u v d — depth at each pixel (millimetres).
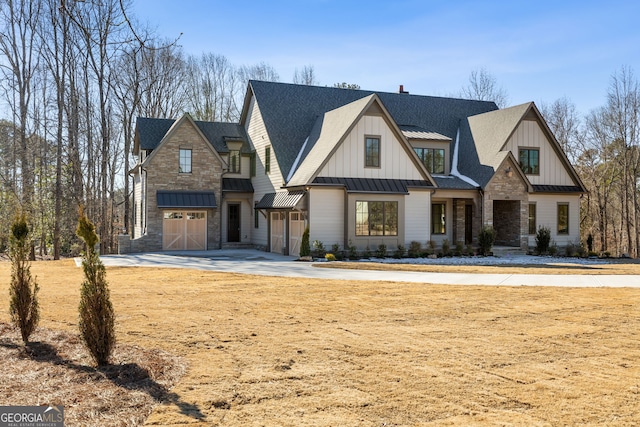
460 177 30656
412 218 27156
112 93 39719
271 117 30484
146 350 8398
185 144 29703
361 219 25844
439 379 7137
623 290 15039
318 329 10000
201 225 30234
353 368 7594
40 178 38094
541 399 6445
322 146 26859
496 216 31797
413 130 31609
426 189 27109
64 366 7578
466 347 8742
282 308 12078
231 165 32594
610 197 47750
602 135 45031
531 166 31250
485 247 28391
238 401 6309
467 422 5750
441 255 27672
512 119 30734
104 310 7656
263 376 7227
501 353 8406
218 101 54594
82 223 7711
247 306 12297
